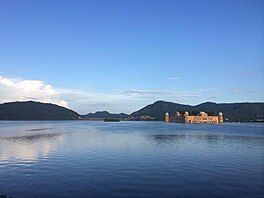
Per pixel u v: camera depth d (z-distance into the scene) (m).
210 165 50.75
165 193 33.06
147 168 47.56
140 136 127.62
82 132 158.38
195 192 33.56
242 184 37.06
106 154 65.19
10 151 69.50
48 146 82.12
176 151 71.62
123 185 36.31
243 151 72.88
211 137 125.44
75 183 37.19
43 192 33.12
